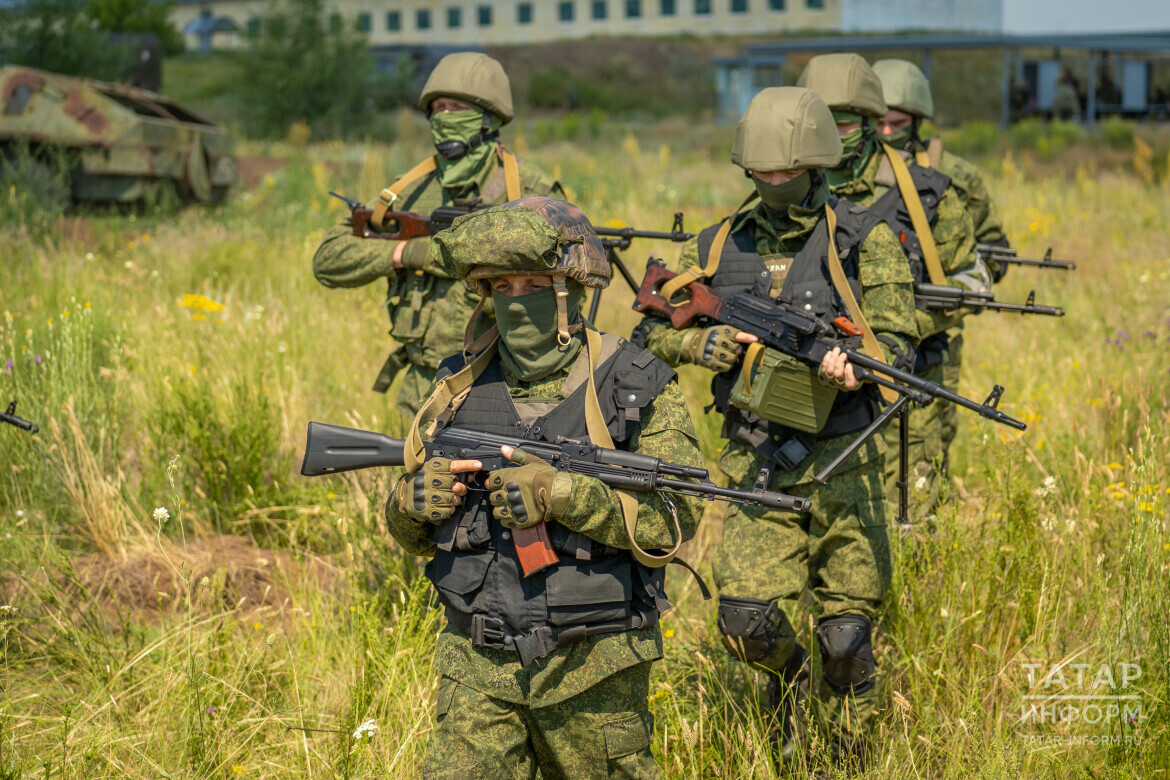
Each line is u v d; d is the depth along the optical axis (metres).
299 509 5.00
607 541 2.47
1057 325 8.00
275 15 33.84
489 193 4.33
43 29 27.75
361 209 4.37
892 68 5.09
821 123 3.48
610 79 54.59
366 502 4.77
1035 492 4.48
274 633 3.67
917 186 4.53
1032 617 3.83
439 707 2.59
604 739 2.54
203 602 4.24
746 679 3.71
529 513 2.38
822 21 59.97
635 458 2.49
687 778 3.18
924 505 4.42
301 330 7.19
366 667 3.59
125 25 54.81
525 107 51.72
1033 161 25.33
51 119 13.13
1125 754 3.18
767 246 3.70
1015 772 3.05
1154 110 40.72
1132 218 13.20
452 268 2.69
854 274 3.57
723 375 3.67
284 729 3.43
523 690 2.51
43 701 3.55
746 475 3.58
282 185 16.28
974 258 4.68
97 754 3.15
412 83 38.44
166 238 11.54
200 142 14.41
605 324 8.03
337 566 4.60
